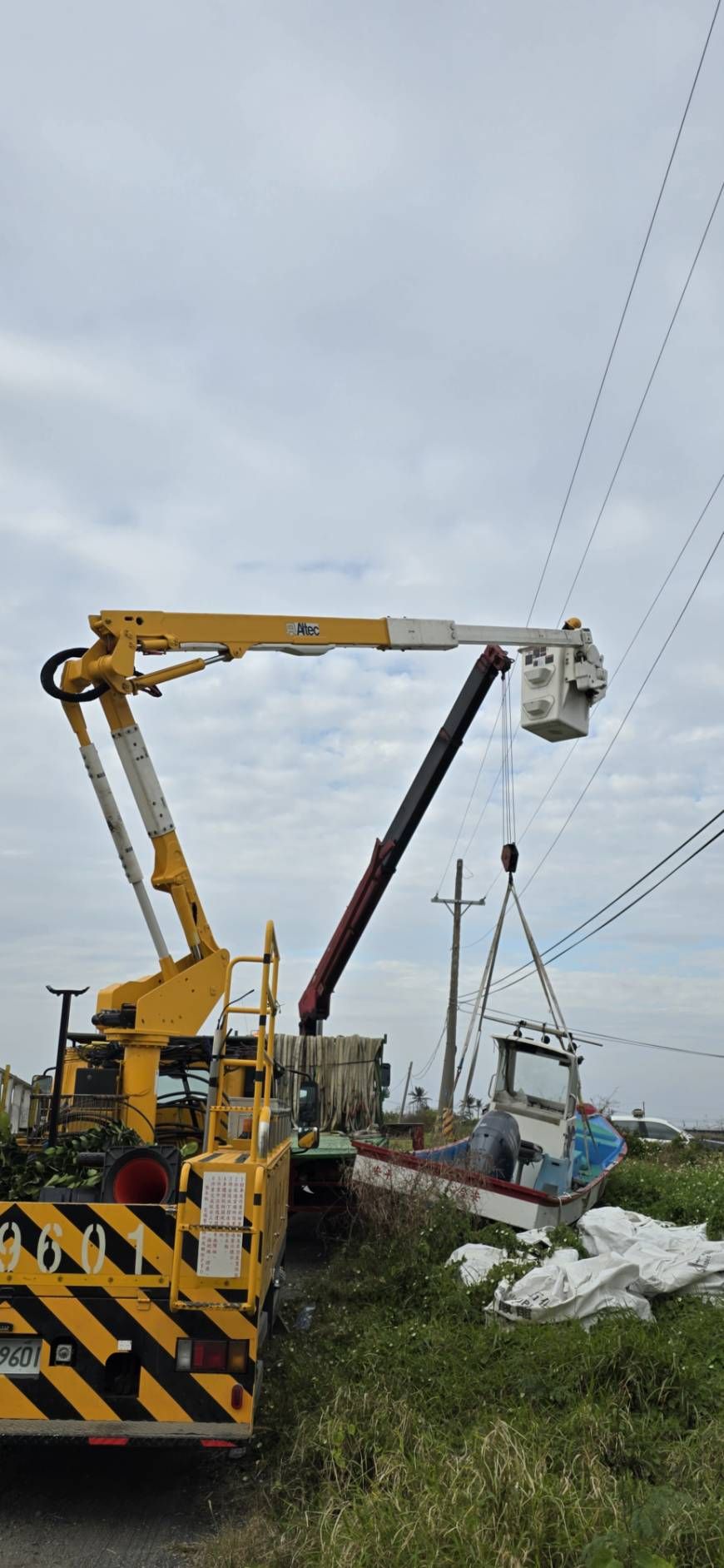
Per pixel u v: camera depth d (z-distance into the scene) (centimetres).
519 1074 1348
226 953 853
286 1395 625
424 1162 1050
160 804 882
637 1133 2419
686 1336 702
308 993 1839
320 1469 543
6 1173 651
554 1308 739
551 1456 514
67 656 890
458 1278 866
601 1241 954
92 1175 640
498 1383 624
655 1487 483
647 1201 1363
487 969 1381
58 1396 549
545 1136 1308
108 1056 829
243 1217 559
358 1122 1546
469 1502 459
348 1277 924
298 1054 1530
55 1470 608
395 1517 451
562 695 1288
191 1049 873
